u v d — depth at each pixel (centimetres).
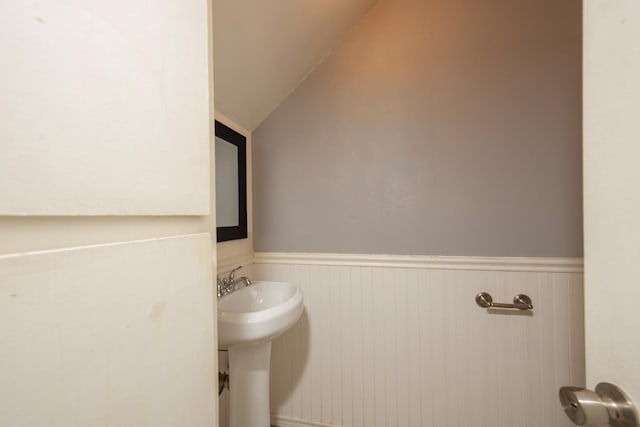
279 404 150
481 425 128
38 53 25
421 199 135
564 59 120
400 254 138
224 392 120
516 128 125
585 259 38
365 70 140
